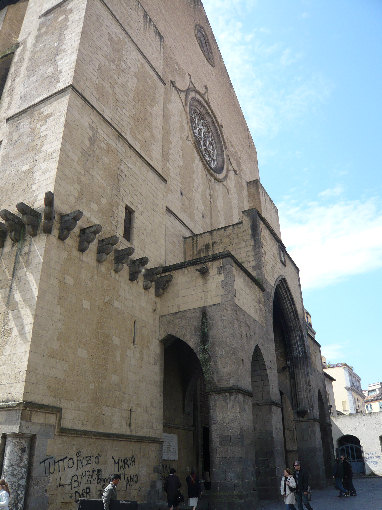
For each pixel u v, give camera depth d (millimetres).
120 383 16453
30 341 13016
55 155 16125
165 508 16562
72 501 12945
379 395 101875
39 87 18938
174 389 22547
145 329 18828
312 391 28453
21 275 14352
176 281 20375
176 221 25188
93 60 19672
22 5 24297
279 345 29891
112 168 19156
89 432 14195
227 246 24516
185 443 22344
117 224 18703
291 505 13766
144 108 23406
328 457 30938
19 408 12164
